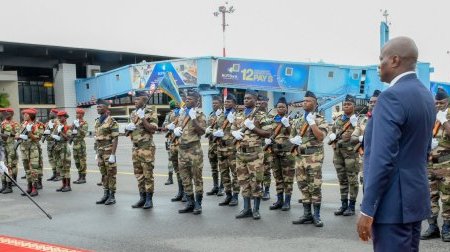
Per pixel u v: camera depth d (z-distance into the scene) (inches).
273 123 310.8
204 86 1174.3
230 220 282.7
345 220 276.2
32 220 295.6
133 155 324.5
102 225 276.8
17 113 1547.7
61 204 347.9
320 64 1088.8
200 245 229.0
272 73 1132.5
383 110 108.1
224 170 332.5
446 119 223.9
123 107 1386.6
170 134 356.8
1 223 289.3
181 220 285.4
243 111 308.7
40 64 1601.9
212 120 371.9
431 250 213.2
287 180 308.7
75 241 241.0
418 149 110.3
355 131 279.4
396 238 109.3
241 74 1154.7
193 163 301.3
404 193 108.7
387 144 105.3
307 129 266.5
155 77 1266.0
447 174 225.6
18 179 497.4
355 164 286.0
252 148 284.5
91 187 427.5
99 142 341.1
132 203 344.5
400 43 111.4
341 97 1020.5
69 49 1578.5
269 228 260.7
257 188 286.0
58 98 1627.7
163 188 410.6
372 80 1031.0
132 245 231.6
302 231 252.5
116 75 1397.6
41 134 403.2
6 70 1582.2
